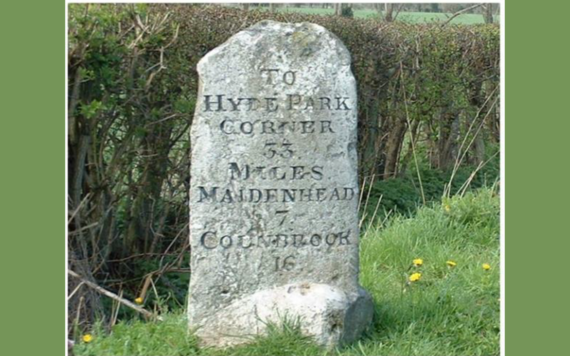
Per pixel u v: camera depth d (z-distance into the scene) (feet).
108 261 15.43
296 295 10.77
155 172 15.92
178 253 16.06
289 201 10.93
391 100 19.43
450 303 11.91
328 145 10.95
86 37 13.79
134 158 15.81
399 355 10.62
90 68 14.11
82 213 14.76
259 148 10.87
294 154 10.91
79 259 14.23
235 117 10.85
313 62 10.91
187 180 16.44
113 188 15.37
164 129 15.79
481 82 20.53
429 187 19.75
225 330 10.85
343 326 10.69
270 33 10.88
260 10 18.35
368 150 19.31
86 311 13.32
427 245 14.65
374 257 14.34
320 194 10.96
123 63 14.71
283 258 10.93
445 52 19.77
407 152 20.65
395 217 16.49
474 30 20.15
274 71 10.86
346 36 18.52
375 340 11.03
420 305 11.83
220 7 16.52
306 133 10.91
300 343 10.55
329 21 18.48
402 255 14.33
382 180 19.98
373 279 13.10
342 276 11.00
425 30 19.63
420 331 11.19
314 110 10.92
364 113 19.16
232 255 10.90
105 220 15.44
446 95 19.85
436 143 21.04
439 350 10.83
